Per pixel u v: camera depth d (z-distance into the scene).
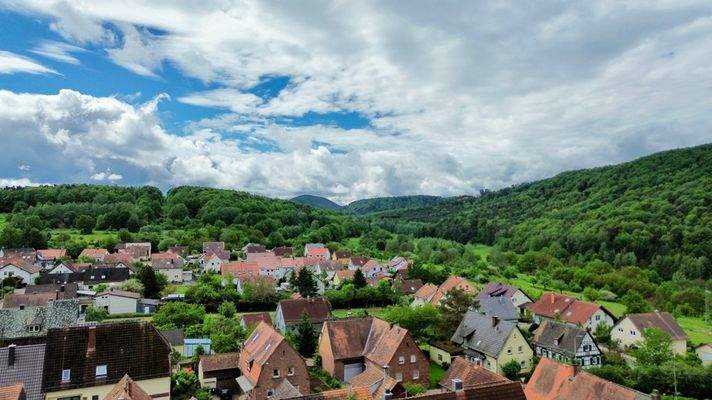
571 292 147.88
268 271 160.50
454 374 53.66
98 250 168.25
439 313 88.62
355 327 73.75
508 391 37.12
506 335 74.94
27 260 150.00
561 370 51.59
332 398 39.28
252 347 65.31
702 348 93.00
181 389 60.03
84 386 47.53
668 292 136.12
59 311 76.56
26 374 47.19
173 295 121.12
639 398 44.03
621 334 100.31
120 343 50.97
